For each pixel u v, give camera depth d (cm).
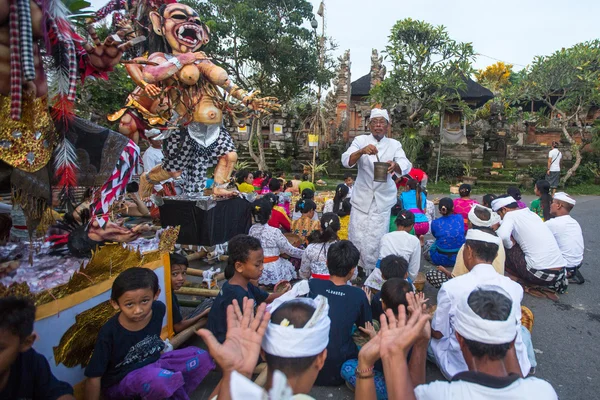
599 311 442
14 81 190
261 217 447
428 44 1653
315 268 418
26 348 182
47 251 304
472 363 170
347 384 287
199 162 445
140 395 229
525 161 1884
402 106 1905
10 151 225
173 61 385
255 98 422
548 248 462
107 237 294
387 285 287
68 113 248
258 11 1584
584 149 1905
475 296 171
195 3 1589
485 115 2086
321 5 1784
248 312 157
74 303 242
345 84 2075
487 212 476
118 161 296
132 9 409
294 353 136
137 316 228
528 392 152
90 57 262
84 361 257
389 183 511
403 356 165
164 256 310
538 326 405
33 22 201
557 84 1739
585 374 321
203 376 264
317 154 1916
